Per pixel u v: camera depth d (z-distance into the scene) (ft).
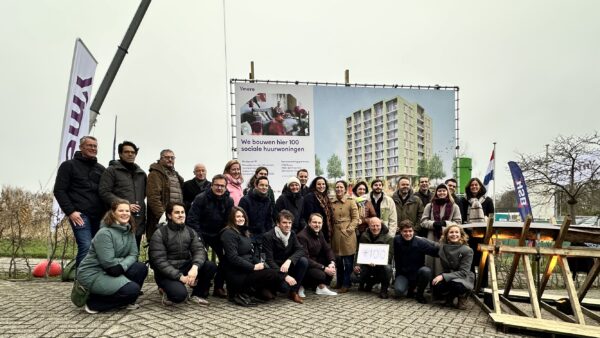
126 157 18.88
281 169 37.14
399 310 18.04
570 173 56.95
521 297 21.81
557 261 17.47
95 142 18.81
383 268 20.61
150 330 13.57
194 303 17.67
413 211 23.91
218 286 19.56
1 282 21.91
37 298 17.74
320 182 22.48
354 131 38.68
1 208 25.49
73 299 15.30
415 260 20.83
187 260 17.63
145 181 19.94
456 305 19.07
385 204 23.32
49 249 23.71
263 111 37.09
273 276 18.38
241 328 14.25
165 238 17.11
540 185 59.00
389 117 39.47
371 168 38.93
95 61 25.79
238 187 23.25
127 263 15.84
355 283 23.97
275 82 37.40
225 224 19.77
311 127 37.88
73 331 13.23
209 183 22.88
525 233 17.98
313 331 14.28
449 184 25.36
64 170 18.04
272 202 22.66
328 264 21.45
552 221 20.26
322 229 22.24
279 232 19.58
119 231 16.02
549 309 19.01
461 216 23.27
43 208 25.86
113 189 18.54
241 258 17.97
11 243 25.36
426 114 40.14
